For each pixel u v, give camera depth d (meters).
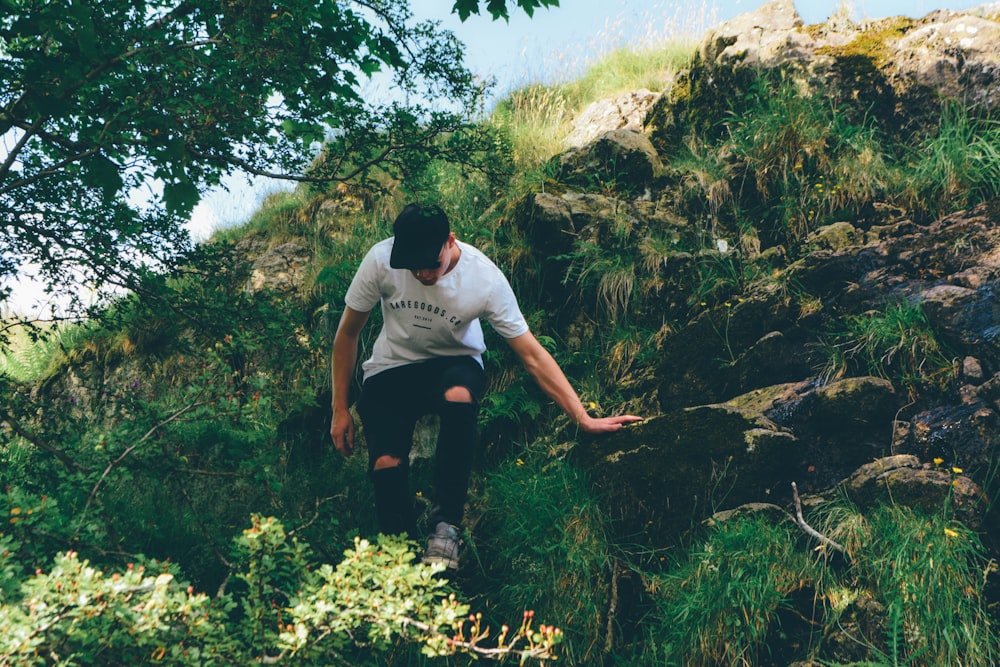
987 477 2.93
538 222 4.75
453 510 2.97
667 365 4.09
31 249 4.08
